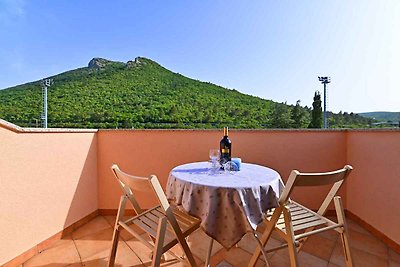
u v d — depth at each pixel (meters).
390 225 2.27
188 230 1.61
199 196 1.51
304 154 3.03
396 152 2.22
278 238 2.43
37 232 2.17
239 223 1.44
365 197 2.64
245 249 2.21
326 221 1.76
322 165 3.03
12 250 1.95
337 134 3.02
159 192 1.47
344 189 3.00
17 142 2.01
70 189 2.57
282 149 3.04
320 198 3.06
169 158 3.04
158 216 1.86
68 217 2.53
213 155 2.02
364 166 2.67
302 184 1.49
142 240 1.60
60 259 2.06
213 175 1.76
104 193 3.02
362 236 2.46
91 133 2.89
